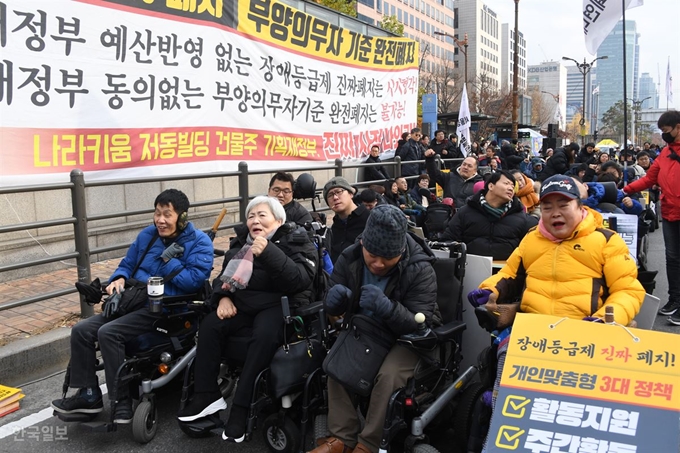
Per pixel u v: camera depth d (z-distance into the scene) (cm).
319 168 887
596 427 245
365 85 1079
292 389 334
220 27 755
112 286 388
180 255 398
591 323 273
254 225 375
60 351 477
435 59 7762
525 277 348
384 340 320
